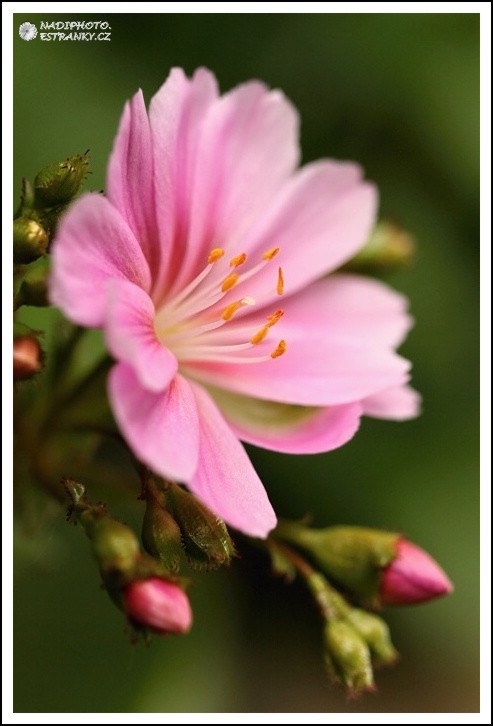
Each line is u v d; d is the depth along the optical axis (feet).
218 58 0.75
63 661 0.73
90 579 0.73
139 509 0.65
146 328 0.59
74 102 0.73
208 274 0.62
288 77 0.76
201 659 0.74
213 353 0.62
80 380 0.65
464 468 0.77
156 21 0.75
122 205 0.58
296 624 0.78
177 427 0.58
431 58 0.76
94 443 0.65
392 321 0.65
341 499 0.76
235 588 0.77
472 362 0.77
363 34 0.76
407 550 0.64
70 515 0.60
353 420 0.60
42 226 0.60
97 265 0.57
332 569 0.64
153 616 0.59
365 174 0.76
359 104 0.76
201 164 0.62
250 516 0.58
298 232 0.64
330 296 0.65
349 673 0.63
